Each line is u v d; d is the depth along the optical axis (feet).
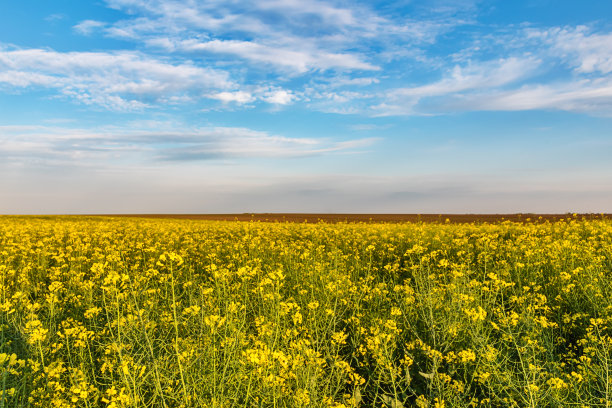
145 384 12.09
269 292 19.31
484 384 13.10
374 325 17.37
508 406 11.85
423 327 17.74
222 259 35.88
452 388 12.85
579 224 46.06
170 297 21.66
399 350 16.28
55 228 61.00
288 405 11.48
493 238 40.16
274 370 12.01
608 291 19.71
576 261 25.96
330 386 13.29
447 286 20.24
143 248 41.14
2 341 14.84
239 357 12.30
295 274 26.20
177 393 11.21
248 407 11.58
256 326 17.22
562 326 17.85
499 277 23.70
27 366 12.95
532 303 18.72
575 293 20.59
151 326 14.48
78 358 14.56
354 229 54.54
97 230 58.34
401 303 19.35
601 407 11.74
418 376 14.82
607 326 16.62
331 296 20.62
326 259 32.60
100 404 11.78
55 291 22.41
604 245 29.60
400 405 12.77
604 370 12.56
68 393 11.37
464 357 13.08
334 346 15.49
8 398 10.89
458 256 32.45
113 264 28.73
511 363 14.56
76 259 32.12
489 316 17.61
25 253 35.58
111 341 14.67
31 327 13.61
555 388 11.77
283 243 41.22
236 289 21.57
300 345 14.25
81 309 20.83
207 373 12.15
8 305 15.93
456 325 16.08
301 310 19.52
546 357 14.60
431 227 53.98
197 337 14.69
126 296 17.43
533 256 28.27
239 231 58.54
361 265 30.83
